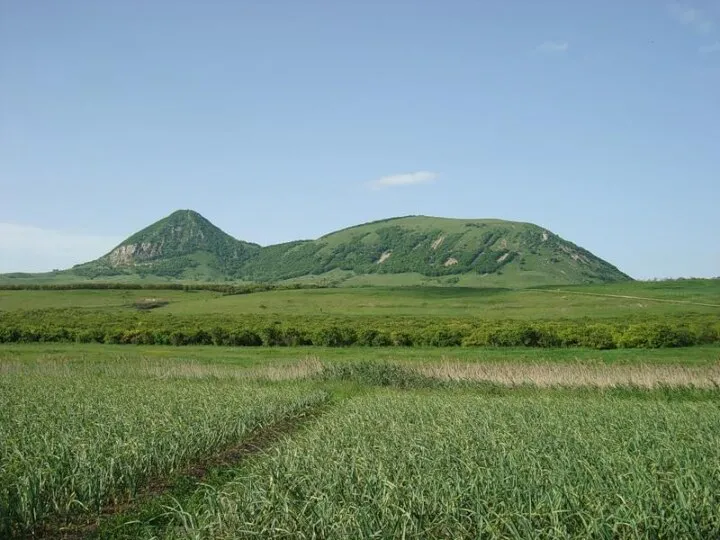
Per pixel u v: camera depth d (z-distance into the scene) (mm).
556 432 18516
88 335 67125
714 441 16547
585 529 9938
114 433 17594
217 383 36688
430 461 14070
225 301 124250
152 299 135625
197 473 16375
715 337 53531
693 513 10320
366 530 10062
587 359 44250
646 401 28125
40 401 25562
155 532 11891
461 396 31156
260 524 10516
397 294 134375
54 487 13070
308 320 78438
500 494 11578
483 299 121750
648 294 118250
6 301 128125
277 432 22250
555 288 143375
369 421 21141
